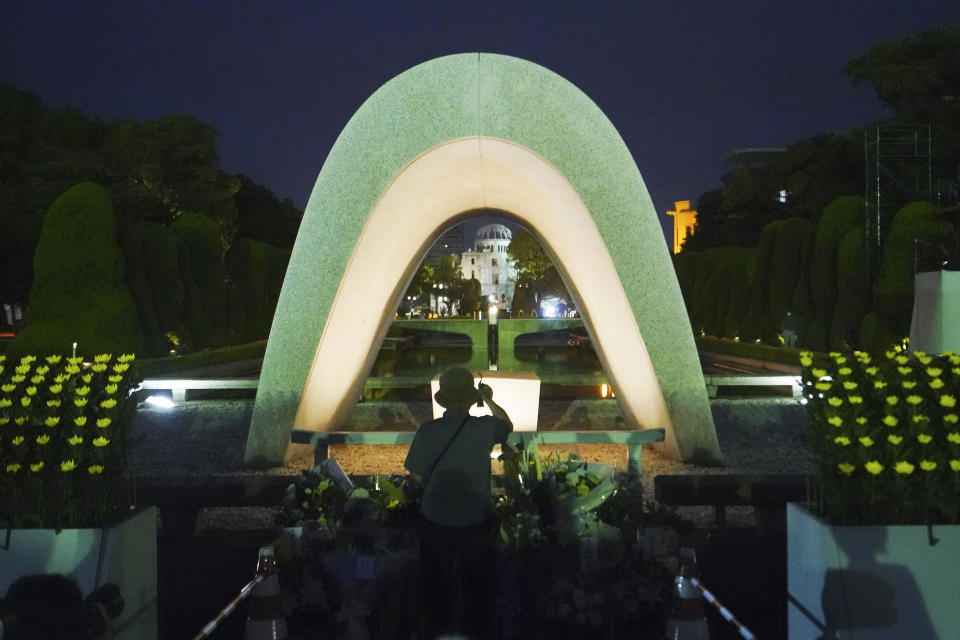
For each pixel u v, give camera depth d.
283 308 8.59
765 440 10.14
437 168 8.89
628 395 10.11
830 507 3.85
